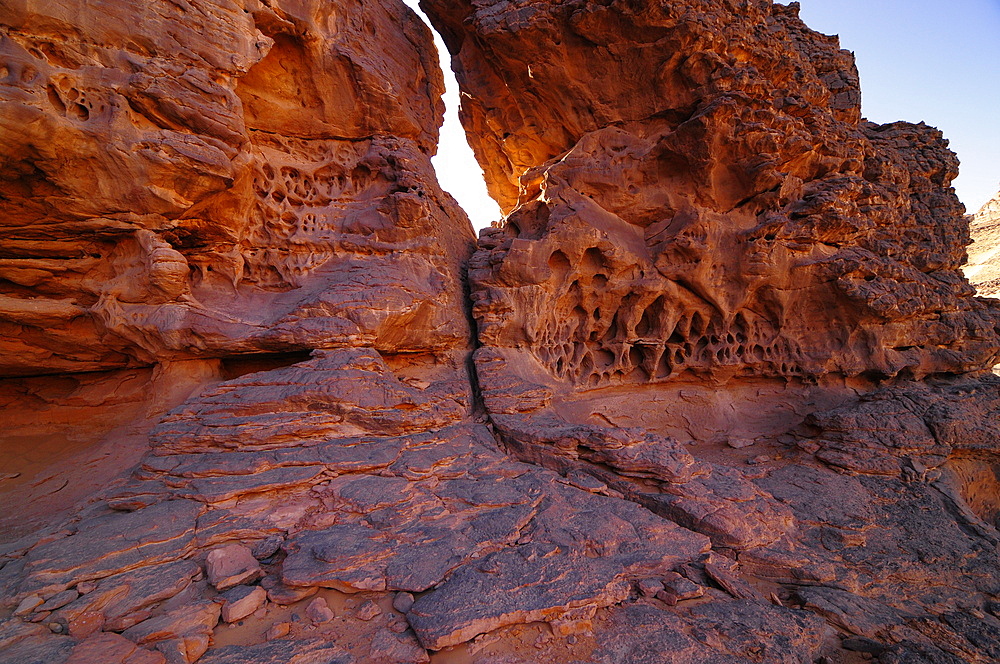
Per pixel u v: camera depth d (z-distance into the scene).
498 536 6.98
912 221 16.67
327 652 5.02
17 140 6.87
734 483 9.42
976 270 41.34
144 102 8.11
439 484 8.48
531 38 13.24
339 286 10.75
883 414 12.12
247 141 9.57
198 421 8.31
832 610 6.71
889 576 7.91
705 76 12.91
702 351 14.57
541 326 13.46
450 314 13.25
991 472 11.94
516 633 5.54
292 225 11.87
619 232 13.88
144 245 8.78
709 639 5.73
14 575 5.68
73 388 10.27
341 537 6.57
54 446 9.30
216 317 9.84
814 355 14.02
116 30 7.86
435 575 6.05
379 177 13.34
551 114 15.45
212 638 5.15
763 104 12.49
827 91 15.42
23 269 8.57
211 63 8.92
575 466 9.78
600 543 7.09
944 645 6.43
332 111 12.67
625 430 9.98
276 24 10.74
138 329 9.23
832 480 10.83
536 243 13.20
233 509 6.96
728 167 13.31
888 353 14.05
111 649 4.64
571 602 5.85
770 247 12.97
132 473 7.96
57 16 7.29
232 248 10.74
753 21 14.10
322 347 10.01
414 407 9.81
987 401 13.10
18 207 7.85
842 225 13.33
